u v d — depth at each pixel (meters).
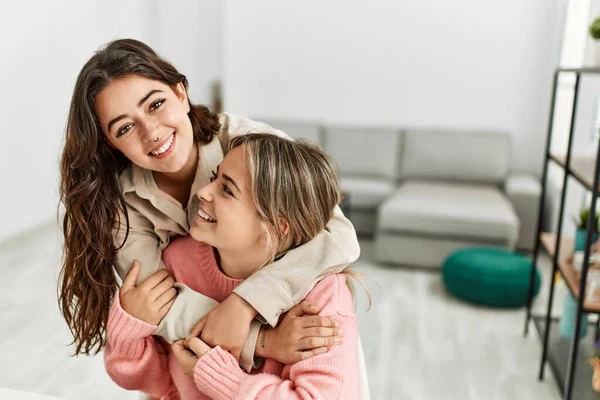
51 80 3.62
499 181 4.46
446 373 2.51
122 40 0.89
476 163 4.47
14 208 3.55
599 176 1.90
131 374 0.99
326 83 4.98
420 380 2.44
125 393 2.14
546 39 4.47
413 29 4.71
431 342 2.78
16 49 3.38
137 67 0.85
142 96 0.85
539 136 4.62
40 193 3.77
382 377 2.45
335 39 4.88
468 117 4.75
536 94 4.57
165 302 0.92
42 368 2.28
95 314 1.02
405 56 4.77
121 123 0.85
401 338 2.81
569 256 2.51
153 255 1.00
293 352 0.83
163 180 1.03
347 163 4.68
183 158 0.91
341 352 0.82
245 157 0.84
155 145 0.87
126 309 0.92
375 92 4.89
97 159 0.94
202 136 1.03
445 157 4.53
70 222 0.97
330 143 4.73
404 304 3.21
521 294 3.11
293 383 0.81
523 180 4.35
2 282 3.03
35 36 3.47
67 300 1.03
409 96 4.83
